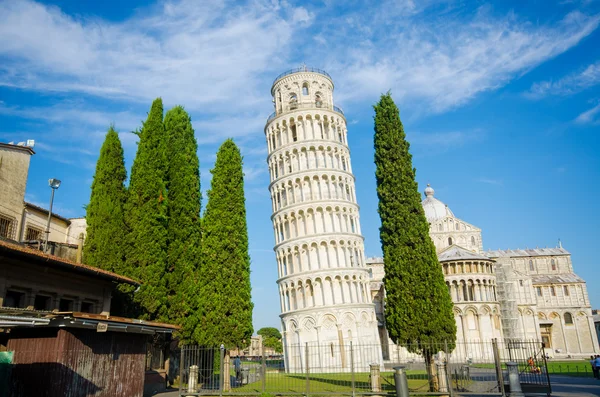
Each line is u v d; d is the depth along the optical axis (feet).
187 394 93.15
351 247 237.25
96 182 113.50
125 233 112.37
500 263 360.69
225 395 92.02
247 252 134.82
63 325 64.85
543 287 389.19
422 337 112.98
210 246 129.29
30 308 78.43
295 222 242.58
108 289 100.53
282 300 240.12
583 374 160.04
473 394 86.53
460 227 374.84
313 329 219.41
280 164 260.42
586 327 374.84
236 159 141.18
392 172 128.67
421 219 124.16
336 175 248.73
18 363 66.49
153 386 104.94
